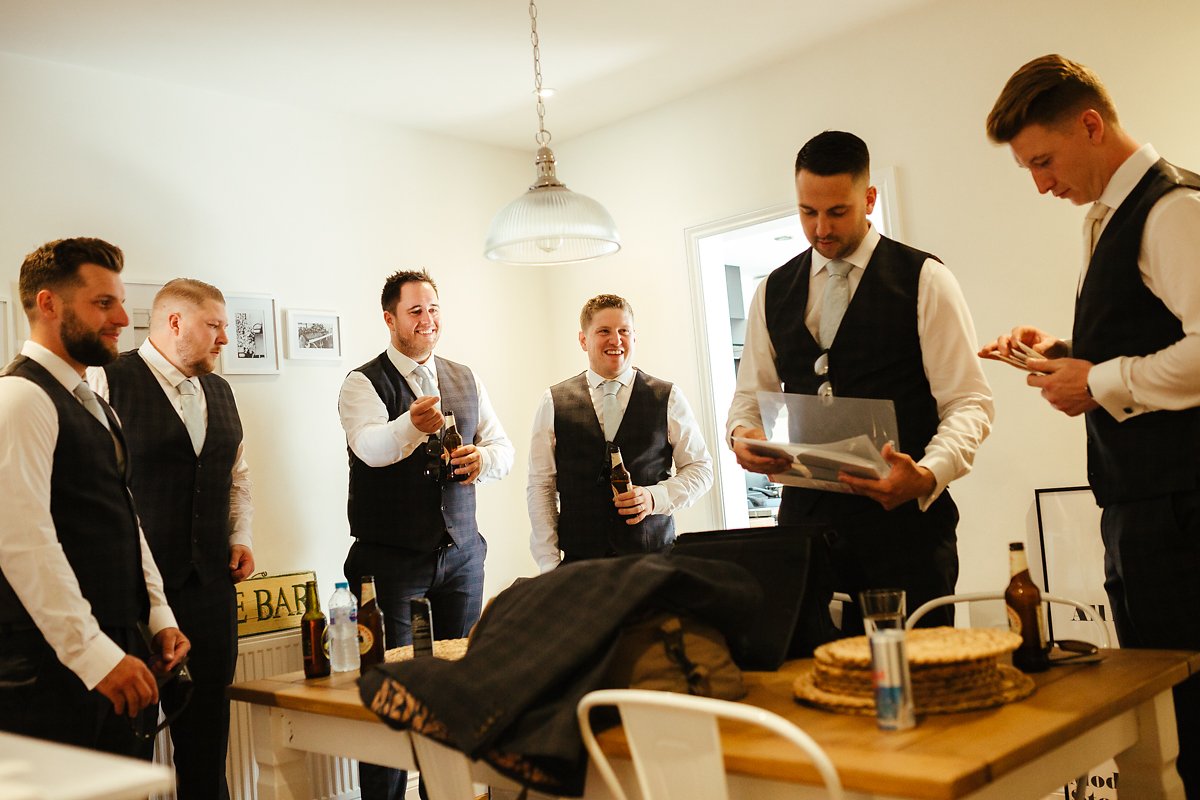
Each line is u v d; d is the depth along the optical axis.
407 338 3.68
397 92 4.18
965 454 2.11
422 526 3.58
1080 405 2.06
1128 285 2.03
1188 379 1.88
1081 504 3.42
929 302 2.27
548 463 3.74
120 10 3.27
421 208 4.62
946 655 1.43
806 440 2.15
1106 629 2.15
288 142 4.19
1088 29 3.44
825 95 4.07
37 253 2.45
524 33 3.70
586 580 1.68
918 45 3.82
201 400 3.28
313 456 4.11
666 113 4.61
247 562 3.39
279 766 2.27
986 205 3.66
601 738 1.55
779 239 5.95
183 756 3.11
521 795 1.53
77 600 2.24
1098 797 3.31
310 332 4.14
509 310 4.93
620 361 3.69
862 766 1.24
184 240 3.84
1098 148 2.07
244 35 3.53
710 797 1.36
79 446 2.40
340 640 2.47
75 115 3.62
